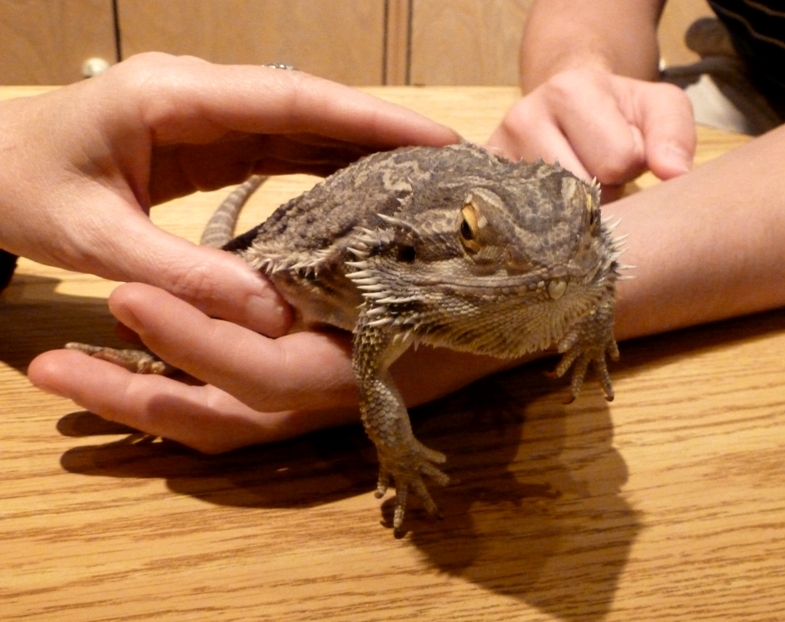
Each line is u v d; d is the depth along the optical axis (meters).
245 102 0.36
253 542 0.31
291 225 0.36
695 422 0.36
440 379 0.36
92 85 0.36
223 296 0.34
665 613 0.29
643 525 0.32
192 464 0.34
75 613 0.29
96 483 0.33
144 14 0.68
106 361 0.34
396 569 0.30
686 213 0.39
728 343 0.40
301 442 0.35
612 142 0.44
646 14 0.59
